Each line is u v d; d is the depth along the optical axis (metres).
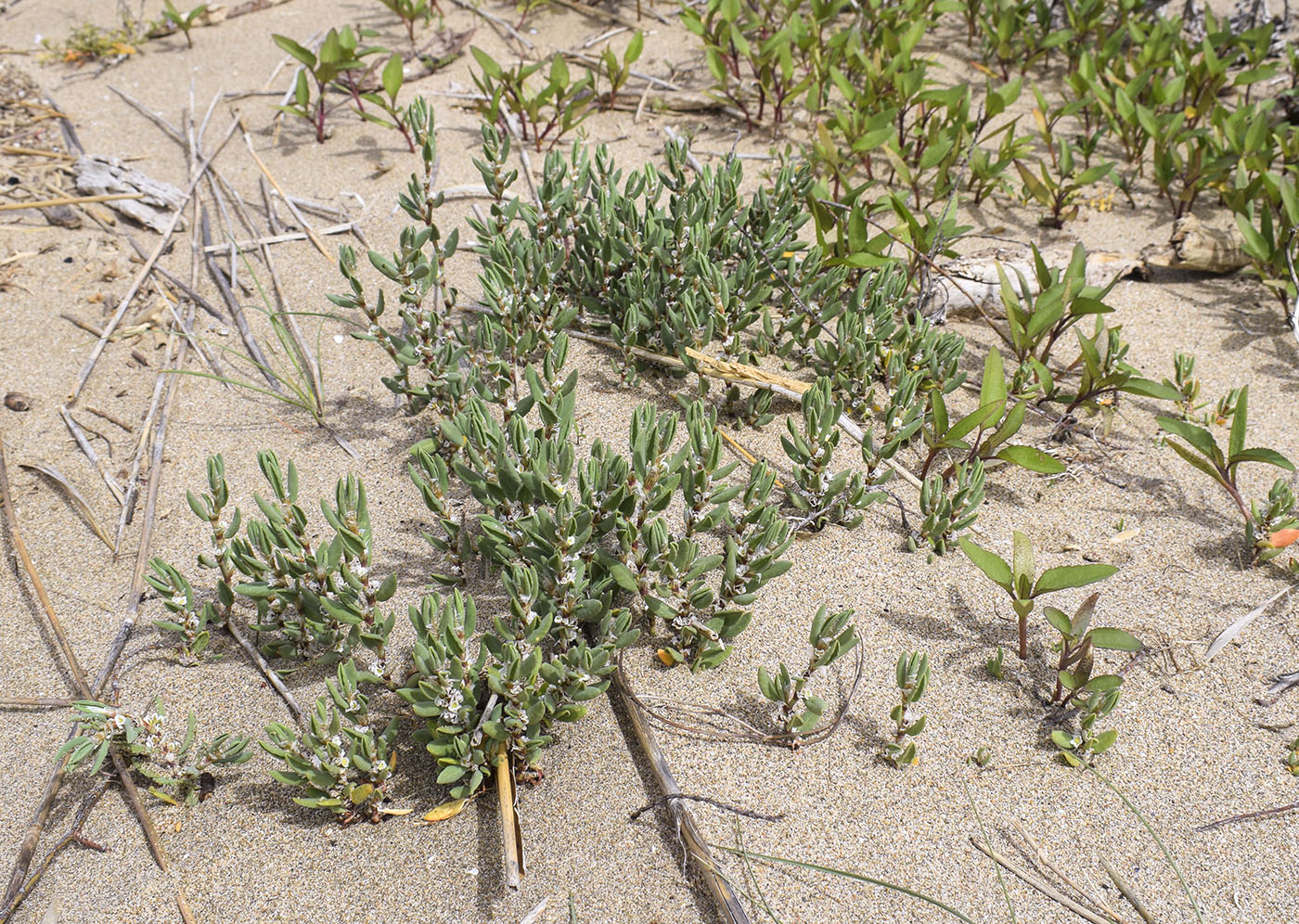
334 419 3.42
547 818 2.31
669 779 2.34
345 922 2.14
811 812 2.31
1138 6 5.25
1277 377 3.64
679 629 2.61
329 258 4.15
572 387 2.89
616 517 2.48
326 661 2.56
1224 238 4.21
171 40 5.75
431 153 3.49
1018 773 2.41
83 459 3.28
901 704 2.36
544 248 3.67
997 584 2.61
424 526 3.01
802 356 3.63
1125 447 3.36
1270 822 2.32
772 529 2.46
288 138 4.91
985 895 2.17
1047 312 3.23
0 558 2.96
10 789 2.40
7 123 4.83
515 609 2.28
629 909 2.15
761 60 4.96
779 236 3.63
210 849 2.27
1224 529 3.05
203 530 3.04
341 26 5.89
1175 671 2.65
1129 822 2.32
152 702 2.53
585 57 5.67
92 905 2.19
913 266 3.87
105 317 3.81
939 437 3.06
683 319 3.39
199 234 4.24
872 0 5.47
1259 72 4.62
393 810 2.31
